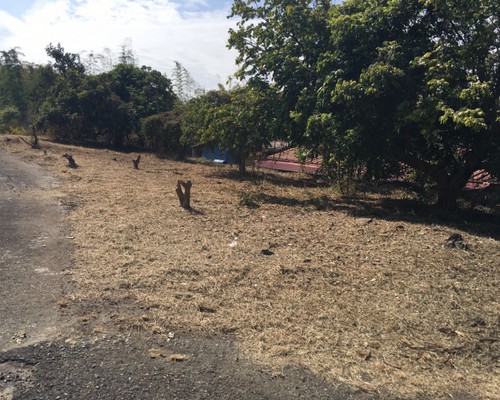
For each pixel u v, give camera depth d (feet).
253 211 28.43
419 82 27.27
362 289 15.49
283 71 33.68
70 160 46.88
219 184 41.83
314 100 31.04
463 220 27.48
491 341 12.32
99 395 9.34
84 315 12.87
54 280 15.42
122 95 89.45
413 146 29.81
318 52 33.01
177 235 21.74
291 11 33.55
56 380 9.79
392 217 27.43
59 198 29.60
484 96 24.66
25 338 11.51
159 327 12.24
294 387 9.92
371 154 30.12
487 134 26.81
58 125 80.79
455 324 13.16
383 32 29.43
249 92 40.93
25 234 20.90
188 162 64.28
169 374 10.16
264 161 59.98
